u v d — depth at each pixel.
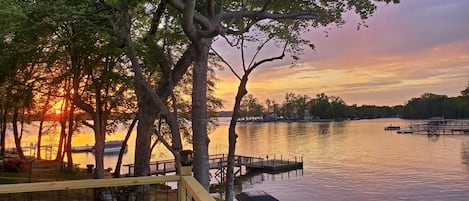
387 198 25.05
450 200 24.23
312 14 9.30
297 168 37.03
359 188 28.11
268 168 35.34
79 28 9.09
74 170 22.44
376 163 39.50
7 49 10.39
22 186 3.25
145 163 10.34
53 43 10.52
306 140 68.88
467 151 46.91
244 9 9.11
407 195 25.69
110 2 6.94
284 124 132.62
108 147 53.16
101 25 8.49
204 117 8.82
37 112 20.89
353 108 147.25
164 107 8.20
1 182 14.36
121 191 8.72
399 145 56.28
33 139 54.59
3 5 6.99
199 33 7.60
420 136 71.12
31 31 8.99
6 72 11.89
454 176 31.61
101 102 12.95
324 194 26.47
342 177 32.50
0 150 25.12
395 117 159.62
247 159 36.97
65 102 18.77
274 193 26.95
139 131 10.48
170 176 3.51
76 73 12.16
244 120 138.38
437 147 52.25
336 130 95.62
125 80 12.18
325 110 140.12
